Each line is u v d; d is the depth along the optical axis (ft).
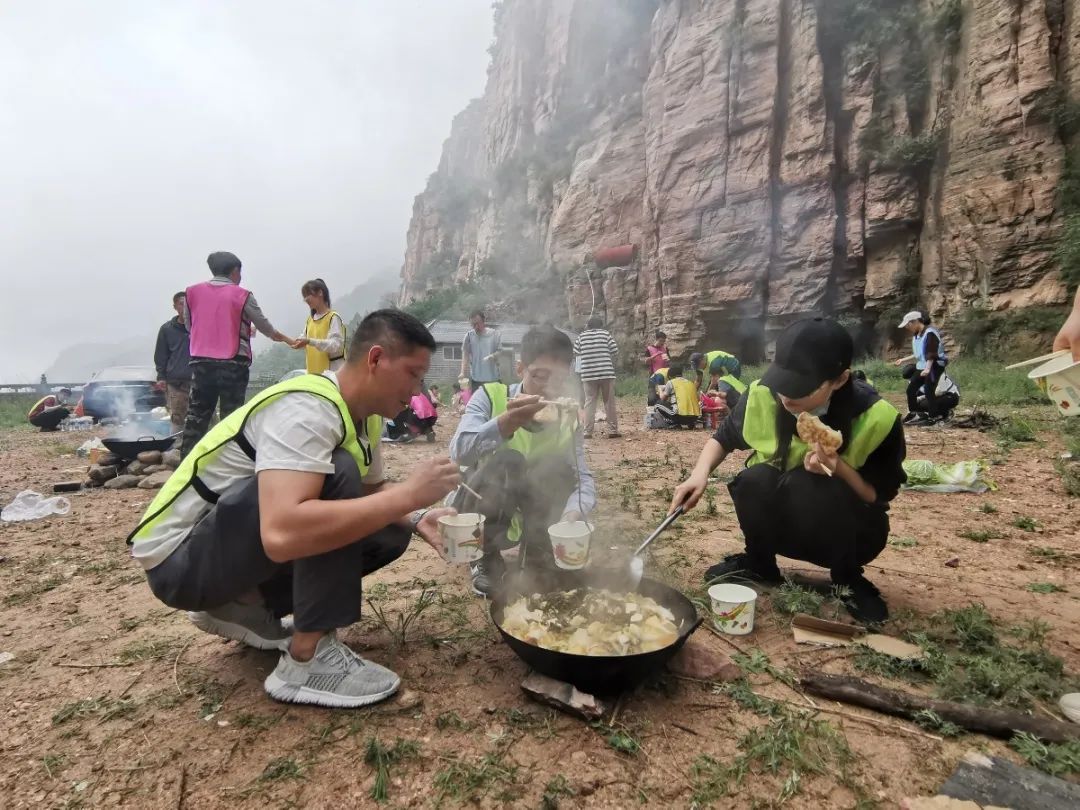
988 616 7.66
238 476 6.03
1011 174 57.26
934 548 10.93
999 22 58.34
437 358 96.94
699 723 5.85
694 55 82.02
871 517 7.97
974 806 4.63
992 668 6.32
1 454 26.23
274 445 5.57
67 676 7.03
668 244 82.74
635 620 6.56
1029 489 15.05
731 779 5.10
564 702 5.90
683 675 6.63
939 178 64.03
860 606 7.97
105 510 15.61
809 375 7.07
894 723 5.81
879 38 68.33
